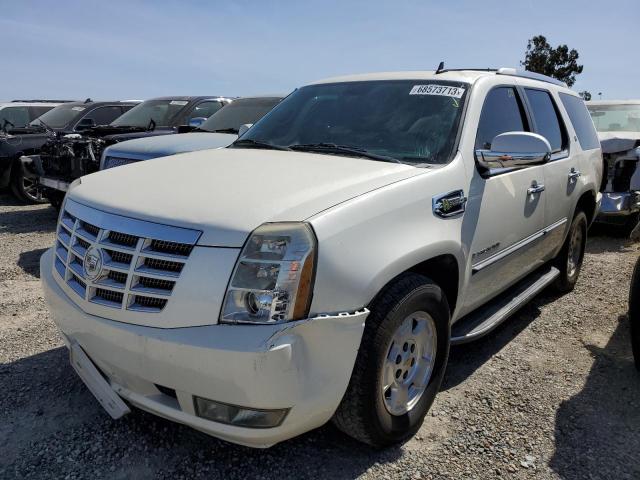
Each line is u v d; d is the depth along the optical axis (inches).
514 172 147.9
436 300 114.7
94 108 427.5
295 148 143.3
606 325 182.2
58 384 135.4
